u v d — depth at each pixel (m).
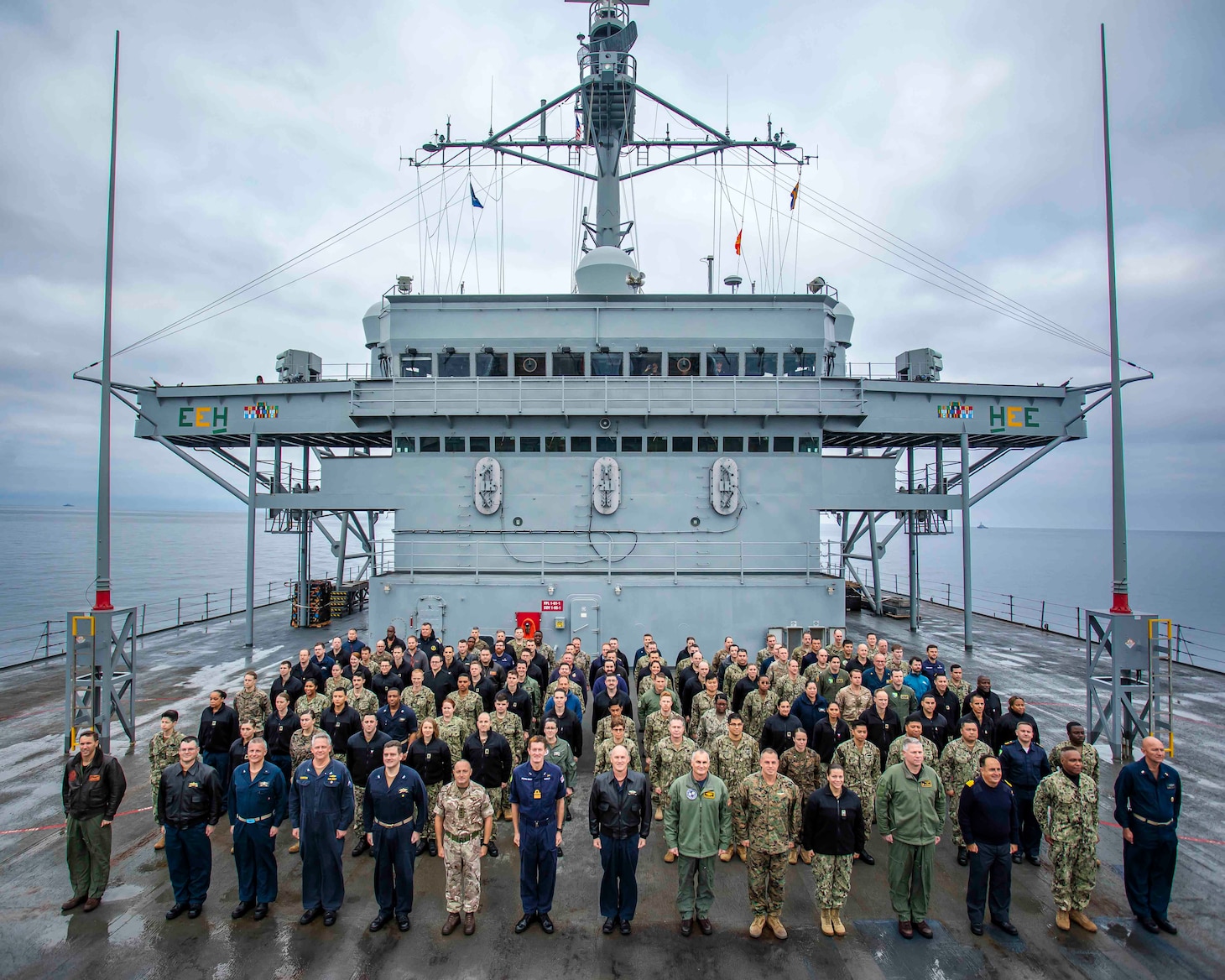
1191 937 7.79
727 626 18.89
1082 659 22.88
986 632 27.92
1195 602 79.19
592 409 19.47
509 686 11.81
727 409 19.53
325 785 7.95
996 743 10.24
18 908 8.38
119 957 7.42
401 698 11.46
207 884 8.23
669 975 7.13
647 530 19.81
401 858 7.84
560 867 9.49
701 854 7.65
